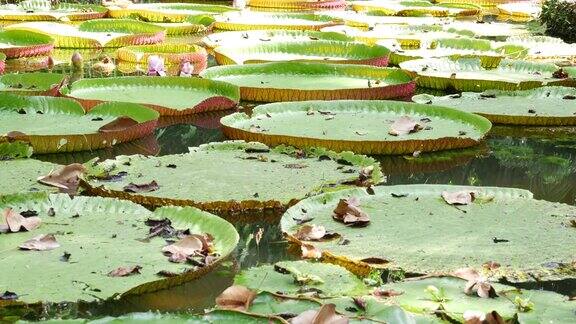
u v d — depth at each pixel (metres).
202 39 14.04
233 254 4.93
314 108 8.27
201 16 15.45
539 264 4.66
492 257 4.73
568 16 14.88
